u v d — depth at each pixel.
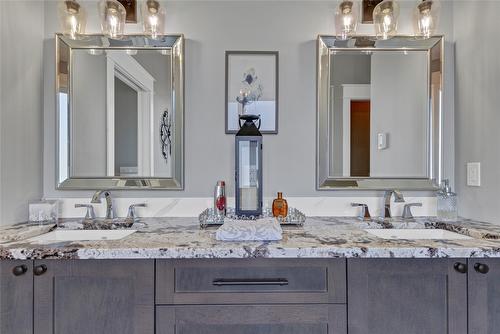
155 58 1.58
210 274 0.97
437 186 1.59
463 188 1.54
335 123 1.60
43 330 0.97
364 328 0.98
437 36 1.59
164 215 1.57
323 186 1.59
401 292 0.98
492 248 0.96
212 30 1.60
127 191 1.58
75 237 1.35
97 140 1.58
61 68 1.56
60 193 1.57
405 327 0.98
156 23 1.55
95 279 0.98
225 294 0.97
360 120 1.60
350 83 1.60
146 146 1.59
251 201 1.41
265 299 0.97
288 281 0.98
